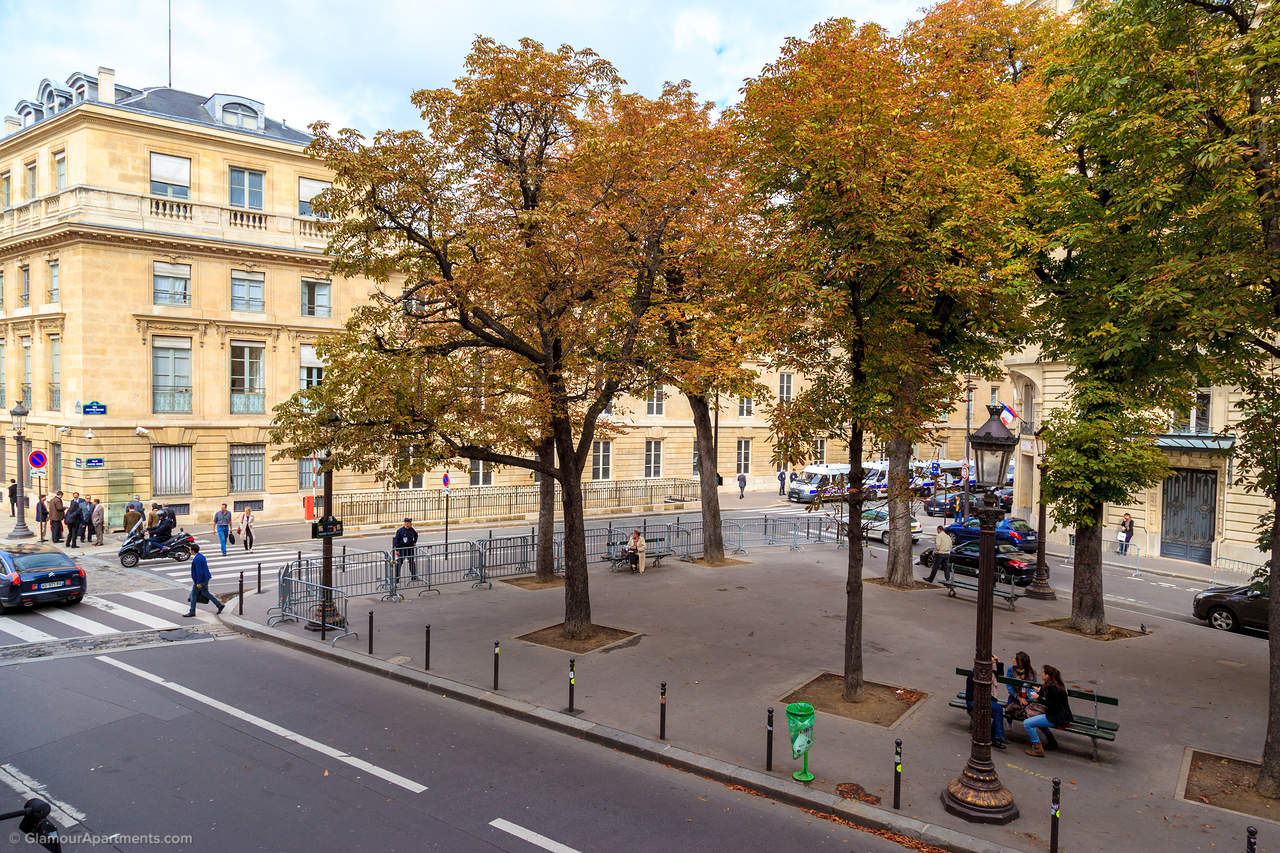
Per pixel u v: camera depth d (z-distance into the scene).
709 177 17.52
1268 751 9.34
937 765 10.00
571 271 14.29
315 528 16.36
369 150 13.65
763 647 15.27
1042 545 20.89
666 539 27.73
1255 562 24.38
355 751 10.34
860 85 11.91
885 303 12.73
